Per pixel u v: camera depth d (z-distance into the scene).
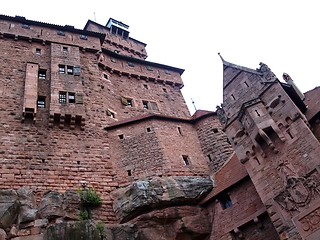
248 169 21.50
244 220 21.44
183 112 39.94
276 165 19.92
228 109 24.23
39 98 28.56
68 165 24.92
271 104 21.39
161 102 39.44
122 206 23.00
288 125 20.17
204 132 31.80
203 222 23.12
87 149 26.73
